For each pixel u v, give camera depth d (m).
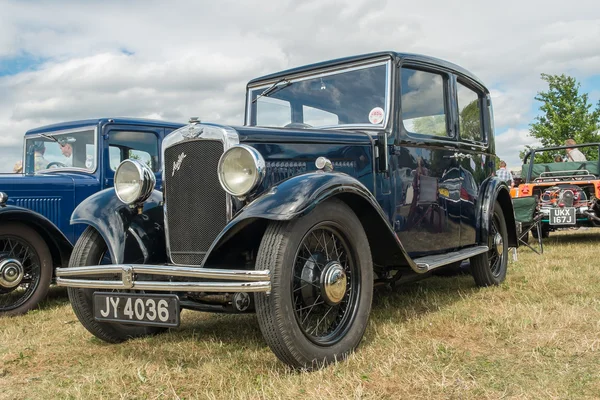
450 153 4.12
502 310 3.59
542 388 2.23
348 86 3.78
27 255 4.58
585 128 13.80
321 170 2.82
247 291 2.34
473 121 4.64
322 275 2.61
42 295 4.57
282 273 2.43
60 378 2.69
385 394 2.24
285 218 2.38
